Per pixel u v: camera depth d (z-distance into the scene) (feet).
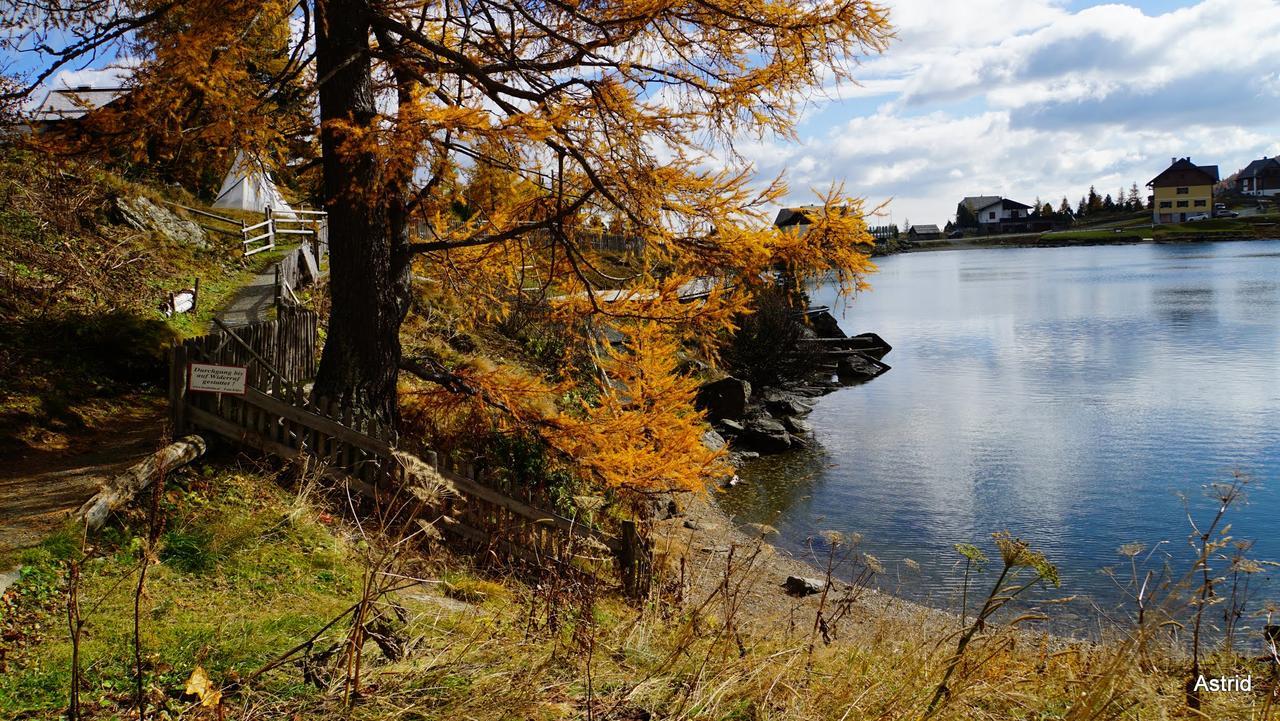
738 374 92.27
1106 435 68.18
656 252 32.14
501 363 55.93
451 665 12.13
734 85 29.99
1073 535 46.37
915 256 490.08
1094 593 35.94
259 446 26.40
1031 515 50.08
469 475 27.27
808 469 62.69
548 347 61.05
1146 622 10.92
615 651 14.06
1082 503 51.88
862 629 17.94
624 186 30.30
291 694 11.28
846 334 145.38
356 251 31.35
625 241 33.58
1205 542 11.55
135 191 63.46
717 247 30.91
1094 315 154.30
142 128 29.43
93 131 29.89
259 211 87.51
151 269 53.98
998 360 111.45
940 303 197.06
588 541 25.04
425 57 30.45
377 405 32.09
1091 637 16.38
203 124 30.55
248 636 14.06
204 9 27.94
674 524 41.57
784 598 30.71
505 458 34.94
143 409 34.04
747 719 11.29
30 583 15.89
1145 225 501.56
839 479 59.52
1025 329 142.00
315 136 33.99
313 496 24.89
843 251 29.81
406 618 14.01
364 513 25.76
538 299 36.96
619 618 17.79
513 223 35.55
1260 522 46.85
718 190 30.09
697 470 34.40
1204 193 487.20
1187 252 343.26
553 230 32.45
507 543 26.25
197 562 18.43
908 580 39.40
